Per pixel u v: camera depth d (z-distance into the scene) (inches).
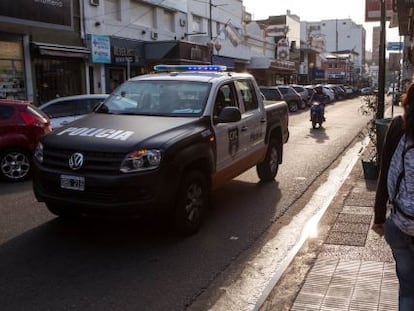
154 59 1021.8
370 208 279.4
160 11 1104.8
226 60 1487.5
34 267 204.8
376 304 161.5
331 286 175.9
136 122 248.2
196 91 274.8
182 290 186.2
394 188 116.7
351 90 2422.5
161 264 210.2
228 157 281.7
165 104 270.7
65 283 189.9
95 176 216.8
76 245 231.3
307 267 193.8
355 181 355.6
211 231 255.4
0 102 384.5
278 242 241.4
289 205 309.9
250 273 203.8
